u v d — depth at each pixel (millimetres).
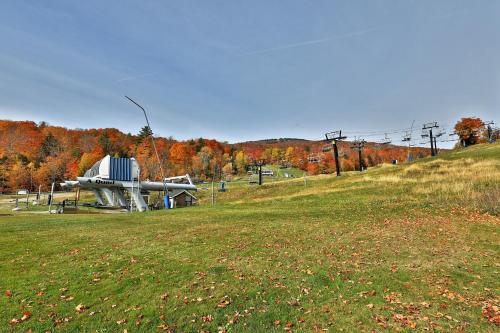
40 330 7020
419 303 7914
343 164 127312
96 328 7074
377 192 35344
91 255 13125
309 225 19281
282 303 8125
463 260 11328
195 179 129875
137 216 28344
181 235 17016
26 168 114062
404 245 13633
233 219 23047
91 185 47438
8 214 36906
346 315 7391
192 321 7281
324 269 10688
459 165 44688
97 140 149375
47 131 155750
